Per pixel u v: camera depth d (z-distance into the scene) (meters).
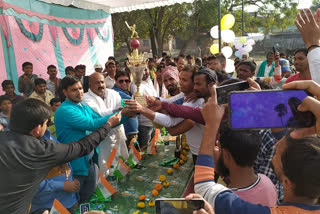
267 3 28.38
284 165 0.94
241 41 11.23
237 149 1.23
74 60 9.02
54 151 1.71
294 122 0.95
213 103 1.10
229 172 1.33
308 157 0.88
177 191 2.97
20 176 1.54
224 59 5.38
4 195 1.50
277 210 0.91
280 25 29.50
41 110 1.65
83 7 9.20
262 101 0.96
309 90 0.93
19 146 1.55
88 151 2.05
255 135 1.27
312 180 0.86
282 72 6.47
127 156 3.64
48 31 7.93
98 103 3.19
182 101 3.00
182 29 23.45
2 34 6.48
